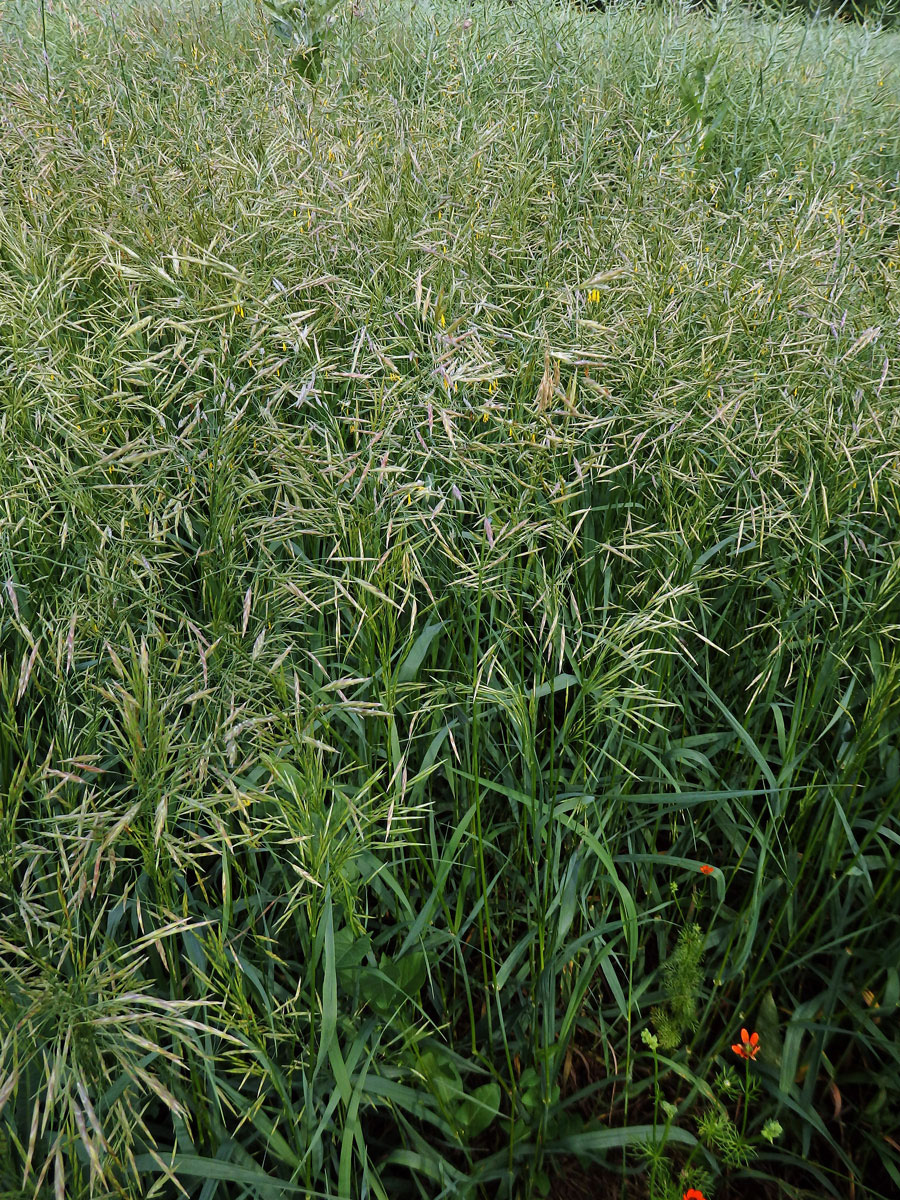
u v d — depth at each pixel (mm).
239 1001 1376
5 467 1889
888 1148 1673
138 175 2787
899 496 2164
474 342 1902
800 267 2592
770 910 1874
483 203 2963
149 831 1397
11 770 1742
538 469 1895
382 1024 1647
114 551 1696
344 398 2270
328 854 1486
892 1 5605
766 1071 1743
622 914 1650
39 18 5000
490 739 1922
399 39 4945
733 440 2082
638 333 2250
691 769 2096
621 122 4215
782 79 5074
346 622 2033
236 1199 1511
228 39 4980
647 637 2008
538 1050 1649
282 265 2344
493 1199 1621
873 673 1918
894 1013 1801
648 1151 1487
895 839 1790
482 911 1785
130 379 2072
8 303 2150
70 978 1236
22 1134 1413
